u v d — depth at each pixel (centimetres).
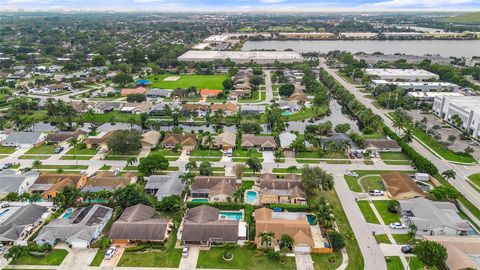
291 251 9250
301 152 15425
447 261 8512
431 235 9888
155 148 15762
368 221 10556
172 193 11500
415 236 9888
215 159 14738
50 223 9938
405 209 10800
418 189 11838
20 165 14062
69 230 9569
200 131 17600
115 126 19075
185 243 9506
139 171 13112
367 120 18875
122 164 14250
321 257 9062
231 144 15650
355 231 10075
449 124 19438
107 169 13800
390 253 9194
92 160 14600
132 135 15150
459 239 9356
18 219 10019
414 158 14062
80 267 8600
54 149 15688
